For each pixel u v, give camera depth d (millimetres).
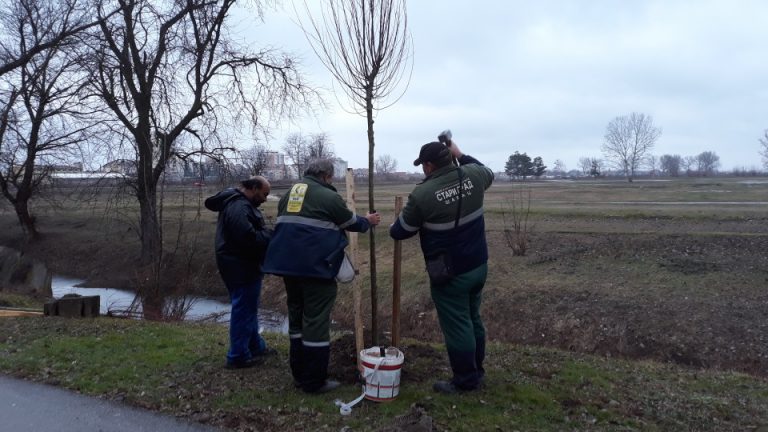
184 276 12805
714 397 4910
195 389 4848
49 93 21672
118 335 6926
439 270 4285
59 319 8172
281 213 4512
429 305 14617
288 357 5793
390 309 15094
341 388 4742
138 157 18469
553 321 12836
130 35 18797
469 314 4539
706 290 12898
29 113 23312
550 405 4375
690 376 5793
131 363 5668
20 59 18375
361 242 21344
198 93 20938
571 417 4195
